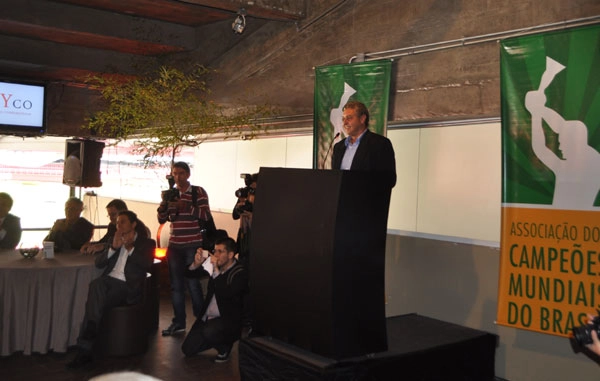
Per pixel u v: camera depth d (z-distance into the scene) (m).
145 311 5.34
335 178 2.91
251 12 6.00
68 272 5.25
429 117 5.03
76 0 6.85
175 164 6.05
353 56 5.69
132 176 10.12
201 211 6.01
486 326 4.64
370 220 3.03
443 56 4.92
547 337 4.29
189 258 6.00
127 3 6.86
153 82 7.25
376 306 3.10
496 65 4.55
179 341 5.74
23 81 8.49
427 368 3.89
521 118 4.16
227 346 5.18
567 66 3.94
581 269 3.88
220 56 7.49
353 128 3.48
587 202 3.87
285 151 6.76
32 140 13.88
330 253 2.90
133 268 5.21
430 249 5.07
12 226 6.50
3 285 5.13
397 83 5.29
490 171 4.68
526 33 4.34
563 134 3.97
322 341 2.98
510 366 4.49
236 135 7.38
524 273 4.14
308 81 6.22
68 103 9.58
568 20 4.12
